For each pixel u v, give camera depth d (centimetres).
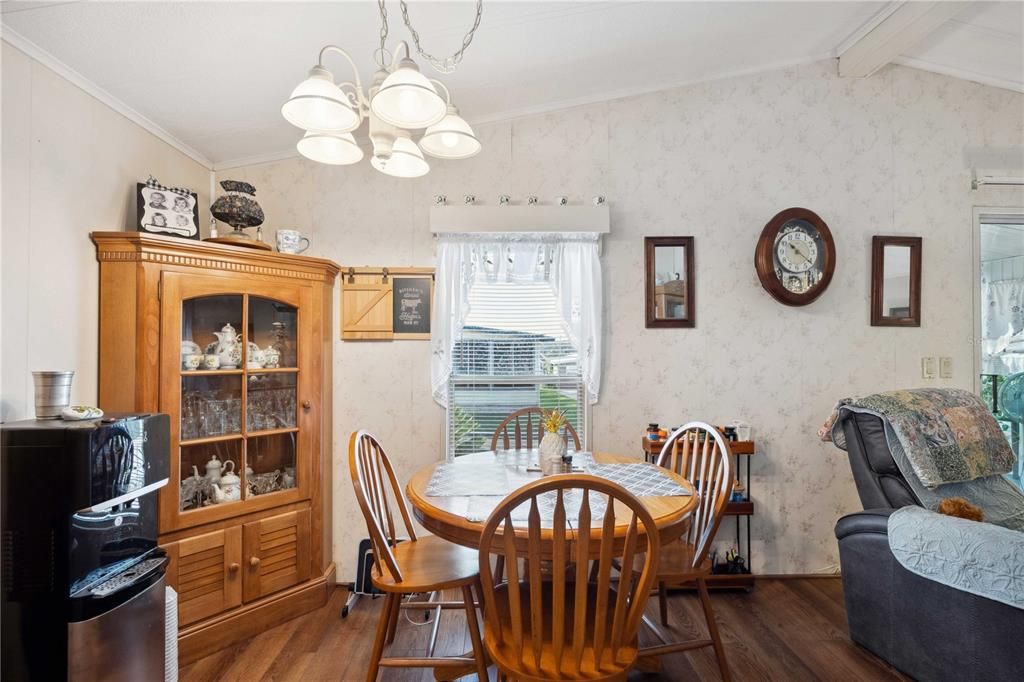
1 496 140
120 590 148
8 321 166
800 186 295
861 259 296
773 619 239
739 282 293
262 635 227
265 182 286
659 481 191
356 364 286
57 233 185
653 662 197
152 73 200
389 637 197
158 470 170
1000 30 265
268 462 244
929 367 296
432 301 288
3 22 162
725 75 292
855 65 285
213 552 218
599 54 246
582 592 125
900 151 297
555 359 292
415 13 193
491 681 192
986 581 156
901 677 192
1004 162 300
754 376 293
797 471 292
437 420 287
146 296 202
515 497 123
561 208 279
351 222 288
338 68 222
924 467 212
